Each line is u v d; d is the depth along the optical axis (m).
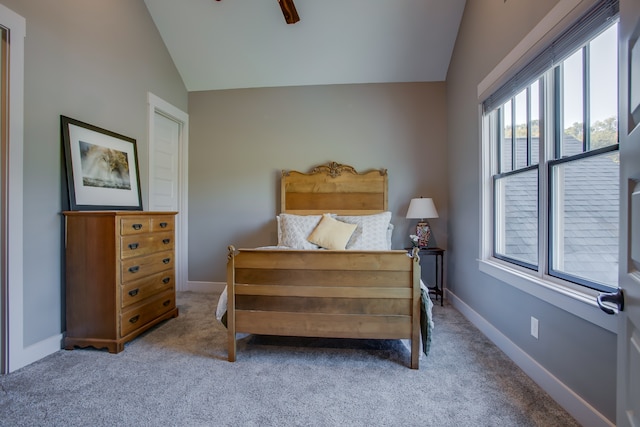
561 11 1.53
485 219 2.54
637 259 0.76
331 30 3.21
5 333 1.85
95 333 2.16
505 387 1.72
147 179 3.12
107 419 1.44
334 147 3.72
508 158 2.31
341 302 1.96
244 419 1.45
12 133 1.88
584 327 1.41
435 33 3.20
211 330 2.57
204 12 3.13
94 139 2.47
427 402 1.58
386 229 3.15
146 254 2.45
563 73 1.67
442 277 3.31
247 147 3.82
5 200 1.85
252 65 3.58
